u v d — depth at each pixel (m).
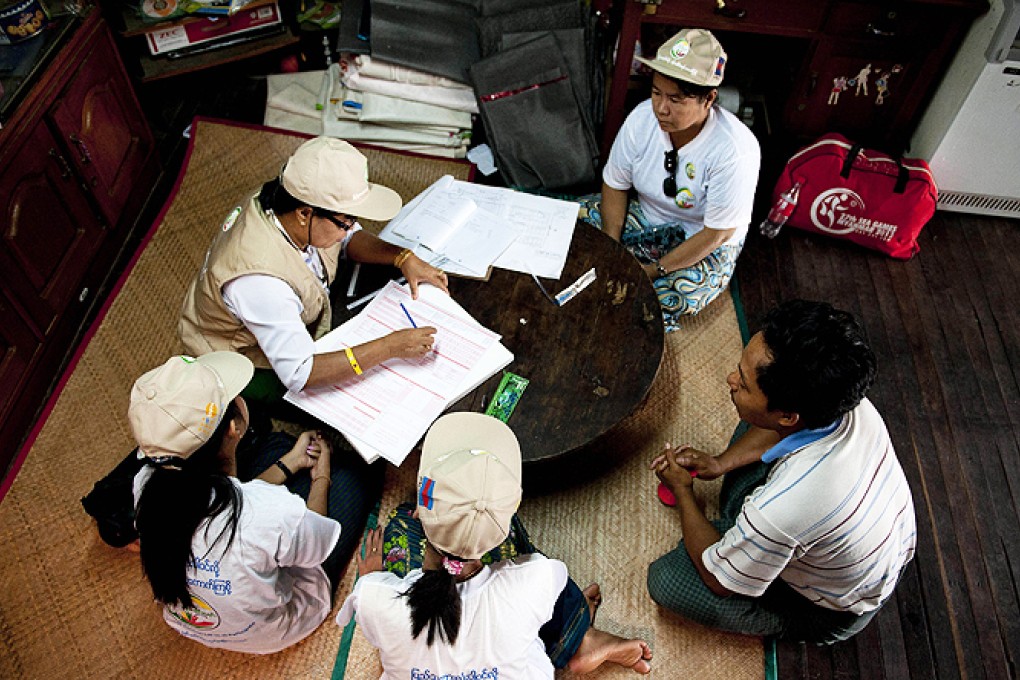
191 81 3.31
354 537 1.90
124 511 1.63
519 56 2.78
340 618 1.41
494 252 2.05
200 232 2.71
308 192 1.58
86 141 2.45
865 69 2.70
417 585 1.28
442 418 1.45
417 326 1.88
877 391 2.45
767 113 3.16
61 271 2.39
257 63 3.35
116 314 2.45
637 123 2.27
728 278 2.47
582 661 1.75
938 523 2.17
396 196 1.72
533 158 2.88
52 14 2.36
